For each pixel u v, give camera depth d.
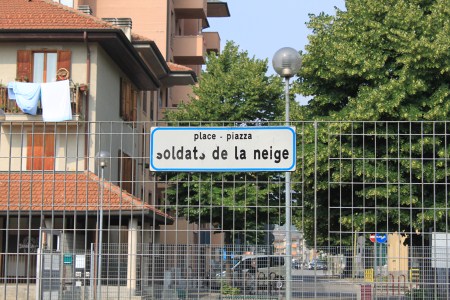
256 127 12.16
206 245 12.24
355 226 19.88
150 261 12.33
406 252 12.20
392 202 19.42
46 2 34.25
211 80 37.88
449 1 23.52
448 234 12.24
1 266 27.89
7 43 32.09
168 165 12.24
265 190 16.88
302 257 12.16
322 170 19.77
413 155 20.30
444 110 21.75
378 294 12.09
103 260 12.54
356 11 24.09
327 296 12.05
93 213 15.41
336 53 23.61
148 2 52.69
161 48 52.53
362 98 22.72
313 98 24.72
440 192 19.80
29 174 14.00
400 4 23.16
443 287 12.08
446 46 22.11
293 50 13.51
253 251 12.20
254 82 37.06
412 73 22.42
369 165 18.58
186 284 12.20
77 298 12.58
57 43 31.95
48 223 26.39
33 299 18.44
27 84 30.33
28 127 30.02
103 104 32.94
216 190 22.03
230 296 12.12
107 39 31.59
